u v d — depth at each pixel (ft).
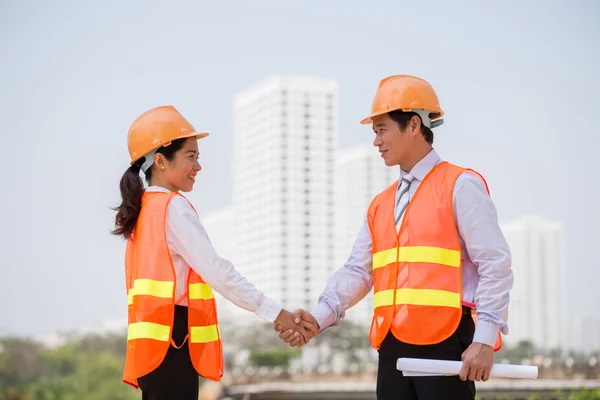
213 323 10.93
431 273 10.24
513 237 262.88
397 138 10.80
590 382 69.87
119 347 141.08
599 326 113.60
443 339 10.11
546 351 86.33
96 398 124.16
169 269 10.48
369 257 11.85
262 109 324.39
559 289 251.19
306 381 130.82
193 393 10.49
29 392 125.49
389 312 10.48
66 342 140.05
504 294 10.00
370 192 319.47
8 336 138.82
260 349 179.11
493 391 60.54
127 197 10.86
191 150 11.17
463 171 10.51
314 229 313.94
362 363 161.68
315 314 11.55
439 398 10.00
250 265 324.39
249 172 330.34
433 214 10.37
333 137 319.47
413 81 10.91
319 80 321.93
